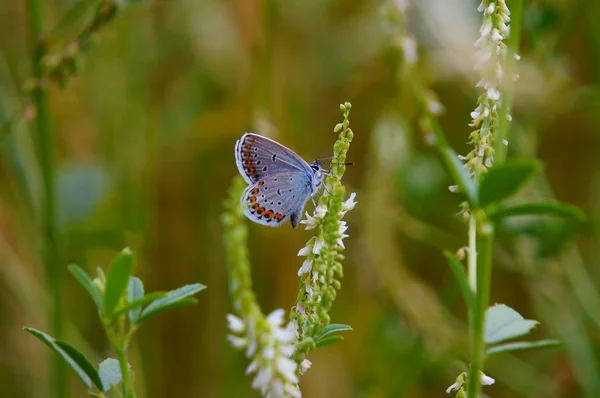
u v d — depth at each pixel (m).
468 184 0.34
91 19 0.42
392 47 0.41
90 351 0.47
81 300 0.49
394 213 0.46
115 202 0.50
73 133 0.50
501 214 0.34
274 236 0.48
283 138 0.49
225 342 0.48
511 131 0.47
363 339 0.49
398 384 0.47
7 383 0.49
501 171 0.33
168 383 0.50
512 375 0.48
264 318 0.32
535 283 0.47
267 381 0.32
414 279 0.48
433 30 0.47
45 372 0.48
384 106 0.46
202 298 0.50
